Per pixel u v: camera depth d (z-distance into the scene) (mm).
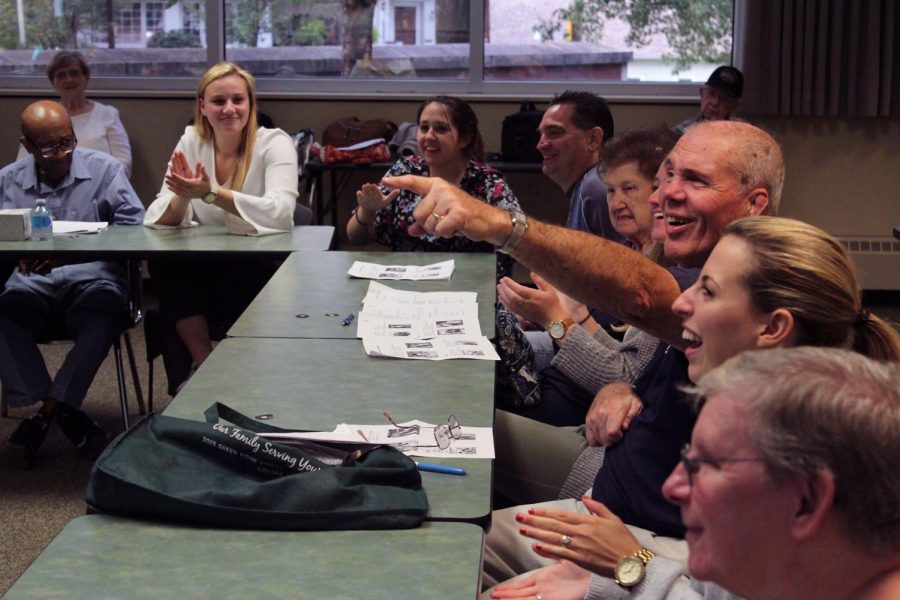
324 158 5703
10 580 2873
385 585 1346
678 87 6238
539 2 6211
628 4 6188
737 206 1965
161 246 3564
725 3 6137
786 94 5883
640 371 2410
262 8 6270
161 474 1565
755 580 907
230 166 4016
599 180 3254
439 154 3756
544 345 3209
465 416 1983
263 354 2414
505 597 1654
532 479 2285
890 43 5812
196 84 6332
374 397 2100
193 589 1335
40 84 6320
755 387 895
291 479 1545
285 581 1356
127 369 4805
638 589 1547
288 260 3473
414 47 6285
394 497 1549
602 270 1915
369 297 2930
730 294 1508
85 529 1509
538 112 5840
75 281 3838
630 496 1859
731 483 888
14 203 4078
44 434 3672
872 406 853
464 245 3777
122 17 6277
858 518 854
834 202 6098
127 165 5941
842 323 1476
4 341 3678
